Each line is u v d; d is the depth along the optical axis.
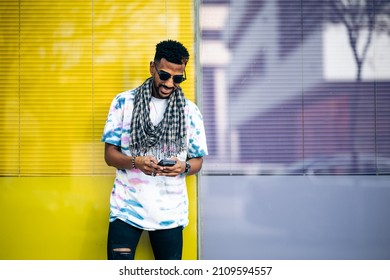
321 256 3.68
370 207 3.69
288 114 3.70
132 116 3.18
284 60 3.68
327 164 3.69
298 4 3.69
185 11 3.69
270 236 3.68
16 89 3.69
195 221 3.65
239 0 3.70
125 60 3.69
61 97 3.68
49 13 3.69
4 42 3.70
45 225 3.66
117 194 3.19
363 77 3.68
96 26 3.69
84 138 3.68
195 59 3.67
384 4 3.69
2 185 3.68
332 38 3.69
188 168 3.09
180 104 3.20
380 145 3.68
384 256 3.68
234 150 3.69
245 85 3.68
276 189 3.69
